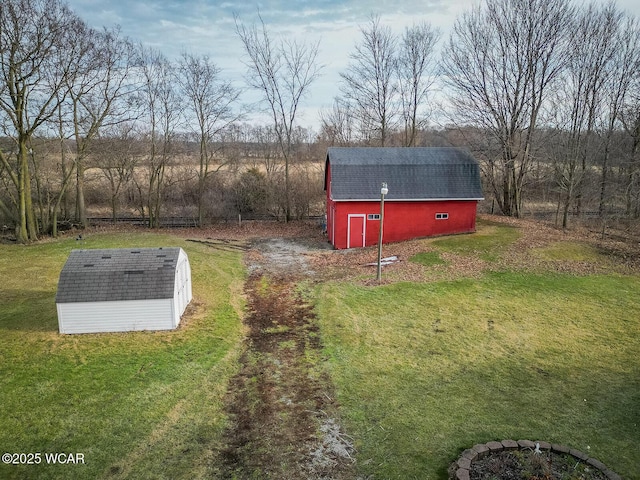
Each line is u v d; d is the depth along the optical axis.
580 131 27.36
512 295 16.27
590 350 12.16
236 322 14.27
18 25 22.50
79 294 12.80
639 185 25.19
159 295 13.07
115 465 7.73
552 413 9.33
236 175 36.09
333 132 43.03
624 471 7.58
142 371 10.88
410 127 42.09
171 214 34.66
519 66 28.66
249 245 26.25
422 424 9.00
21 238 25.14
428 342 12.75
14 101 23.84
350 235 25.17
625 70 27.36
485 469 7.48
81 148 27.80
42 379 10.38
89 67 26.50
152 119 30.44
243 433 8.74
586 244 22.52
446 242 23.52
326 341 12.91
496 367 11.31
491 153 31.27
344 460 8.00
